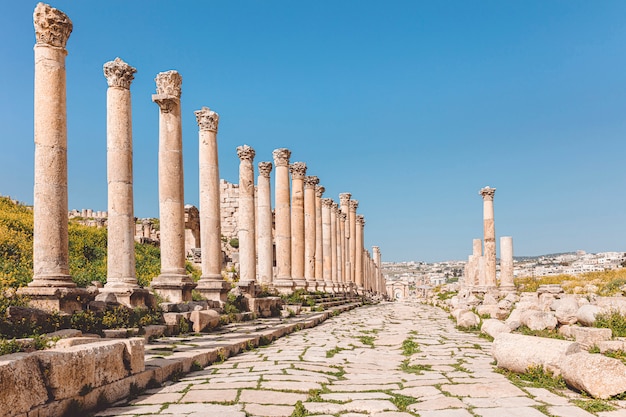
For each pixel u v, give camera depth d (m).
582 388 9.09
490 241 48.03
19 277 21.03
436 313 35.59
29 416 6.90
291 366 11.98
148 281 29.02
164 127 20.41
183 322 16.59
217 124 24.03
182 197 20.53
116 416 7.75
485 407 8.27
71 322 12.80
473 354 14.34
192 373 11.16
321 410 8.05
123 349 9.16
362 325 24.62
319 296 36.97
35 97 14.05
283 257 35.00
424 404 8.46
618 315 15.81
